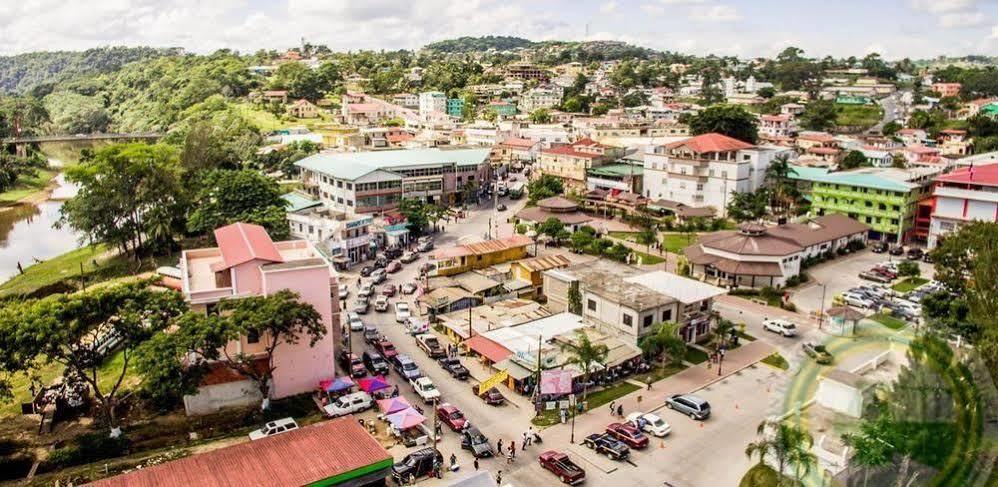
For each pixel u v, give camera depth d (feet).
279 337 234.38
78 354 211.20
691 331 285.84
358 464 169.78
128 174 423.64
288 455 173.37
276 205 437.99
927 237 441.27
